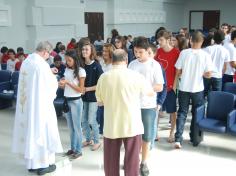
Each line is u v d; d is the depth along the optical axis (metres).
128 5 13.58
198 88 3.92
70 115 3.68
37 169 3.22
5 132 4.69
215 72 4.39
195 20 18.47
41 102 3.06
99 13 12.35
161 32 4.04
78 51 3.61
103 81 2.73
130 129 2.72
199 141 4.19
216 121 3.99
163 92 3.39
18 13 9.14
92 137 4.23
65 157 3.69
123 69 2.73
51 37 10.09
